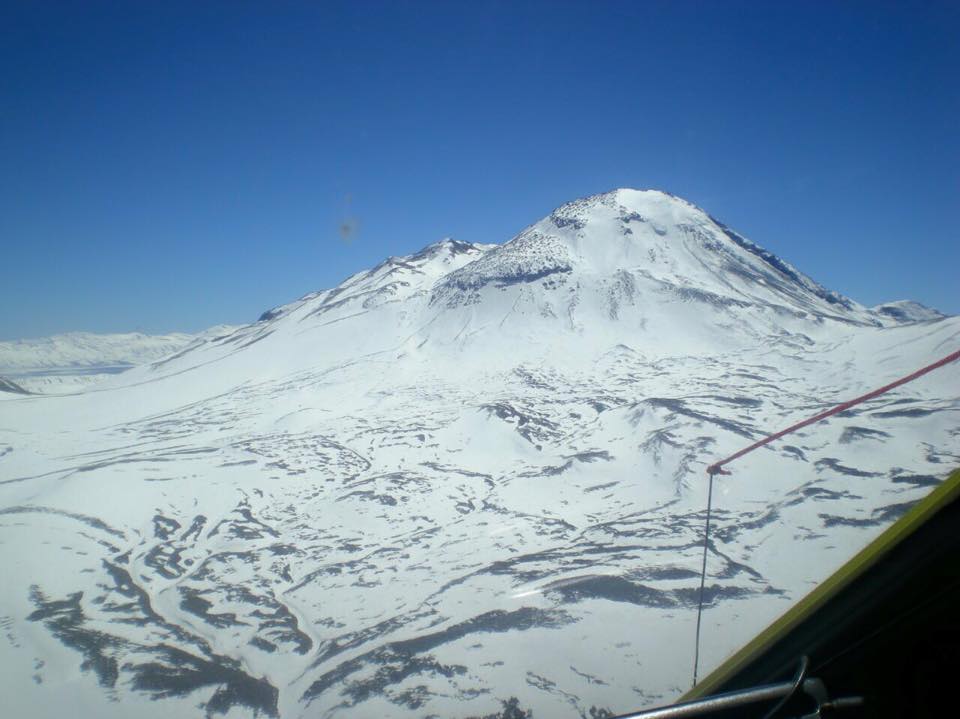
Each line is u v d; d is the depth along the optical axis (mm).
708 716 3689
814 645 3994
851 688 3420
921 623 3350
